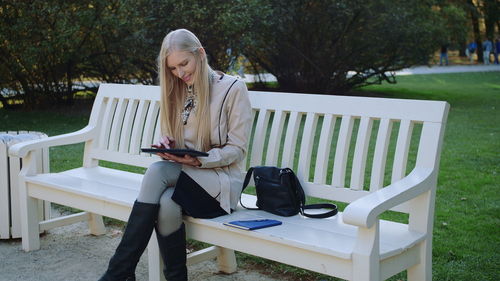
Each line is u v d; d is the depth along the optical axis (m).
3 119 10.52
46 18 10.04
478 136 8.52
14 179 4.05
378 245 2.34
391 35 13.23
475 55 35.69
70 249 3.95
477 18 30.72
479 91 16.59
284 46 13.30
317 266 2.47
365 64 14.13
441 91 16.59
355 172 3.02
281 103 3.35
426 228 2.71
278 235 2.59
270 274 3.45
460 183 5.55
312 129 3.21
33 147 3.83
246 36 10.55
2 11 10.09
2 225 4.08
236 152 3.05
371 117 3.00
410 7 13.49
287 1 11.86
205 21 10.12
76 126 9.73
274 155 3.32
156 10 10.00
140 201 2.90
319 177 3.16
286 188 2.97
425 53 14.26
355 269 2.33
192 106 3.12
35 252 3.89
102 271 3.55
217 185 2.99
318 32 13.12
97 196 3.34
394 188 2.55
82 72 12.49
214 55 11.03
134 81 12.36
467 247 3.76
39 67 11.27
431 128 2.77
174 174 2.98
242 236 2.75
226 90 3.09
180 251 2.93
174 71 3.05
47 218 4.27
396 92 16.25
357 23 13.15
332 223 2.84
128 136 4.09
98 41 11.18
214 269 3.57
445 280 3.22
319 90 14.33
